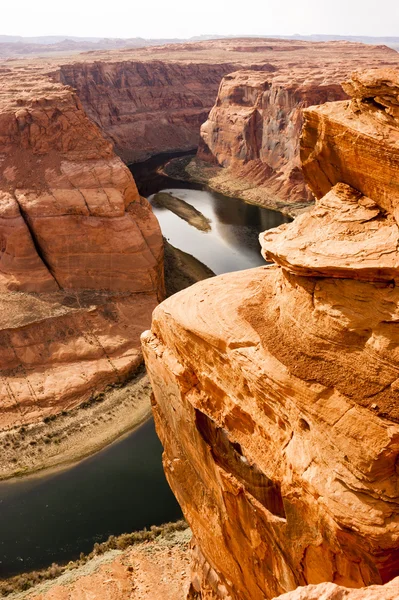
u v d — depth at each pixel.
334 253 9.32
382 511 8.13
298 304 10.05
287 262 9.85
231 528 12.03
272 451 10.20
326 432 8.95
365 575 8.47
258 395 10.30
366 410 8.63
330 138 10.50
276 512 10.32
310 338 9.66
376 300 8.89
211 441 12.16
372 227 9.57
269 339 10.45
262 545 10.94
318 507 8.72
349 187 10.45
